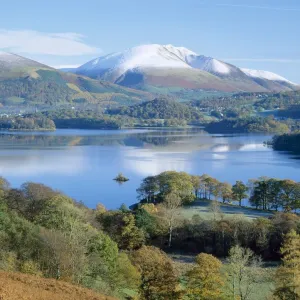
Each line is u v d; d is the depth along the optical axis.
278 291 53.44
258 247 86.81
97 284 52.03
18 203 88.69
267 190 127.75
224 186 138.50
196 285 54.88
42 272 50.59
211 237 91.44
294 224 89.94
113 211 101.81
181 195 127.88
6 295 35.44
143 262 63.72
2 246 51.53
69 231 64.00
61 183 174.75
